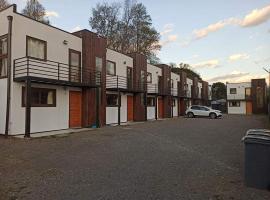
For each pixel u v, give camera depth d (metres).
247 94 51.16
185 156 8.36
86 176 6.16
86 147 9.89
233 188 5.29
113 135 13.34
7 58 13.04
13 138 11.98
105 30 44.41
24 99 13.47
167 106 32.44
